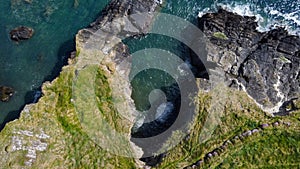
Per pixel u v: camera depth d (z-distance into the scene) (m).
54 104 49.03
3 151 45.62
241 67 51.84
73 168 44.75
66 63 54.72
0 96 53.00
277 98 50.06
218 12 58.06
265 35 55.31
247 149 44.88
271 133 45.81
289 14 58.00
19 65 55.56
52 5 59.59
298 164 43.12
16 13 59.38
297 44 53.78
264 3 58.69
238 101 48.91
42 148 45.75
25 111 48.56
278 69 51.88
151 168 45.50
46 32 57.72
